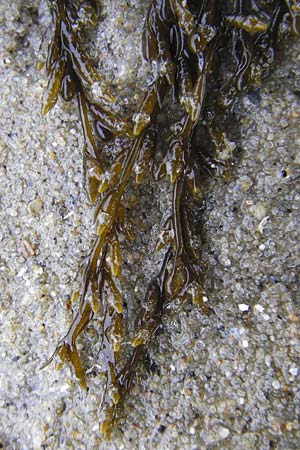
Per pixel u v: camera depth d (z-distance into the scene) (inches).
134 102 7.9
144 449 7.7
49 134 8.2
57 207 8.2
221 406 7.6
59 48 7.9
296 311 7.6
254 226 7.7
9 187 8.4
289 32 7.7
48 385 8.1
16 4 8.4
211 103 7.8
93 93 7.7
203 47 7.4
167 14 7.6
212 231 7.9
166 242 7.7
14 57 8.4
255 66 7.7
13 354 8.3
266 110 7.8
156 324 7.8
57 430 8.0
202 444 7.5
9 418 8.2
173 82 7.6
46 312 8.1
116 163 7.7
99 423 7.8
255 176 7.8
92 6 8.0
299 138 7.7
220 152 7.7
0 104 8.4
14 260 8.3
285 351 7.5
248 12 7.7
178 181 7.6
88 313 7.7
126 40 7.9
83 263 7.7
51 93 7.8
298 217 7.6
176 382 7.7
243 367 7.6
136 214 8.0
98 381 7.8
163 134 7.9
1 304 8.3
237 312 7.7
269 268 7.7
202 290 7.7
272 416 7.4
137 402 7.8
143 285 8.0
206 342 7.7
